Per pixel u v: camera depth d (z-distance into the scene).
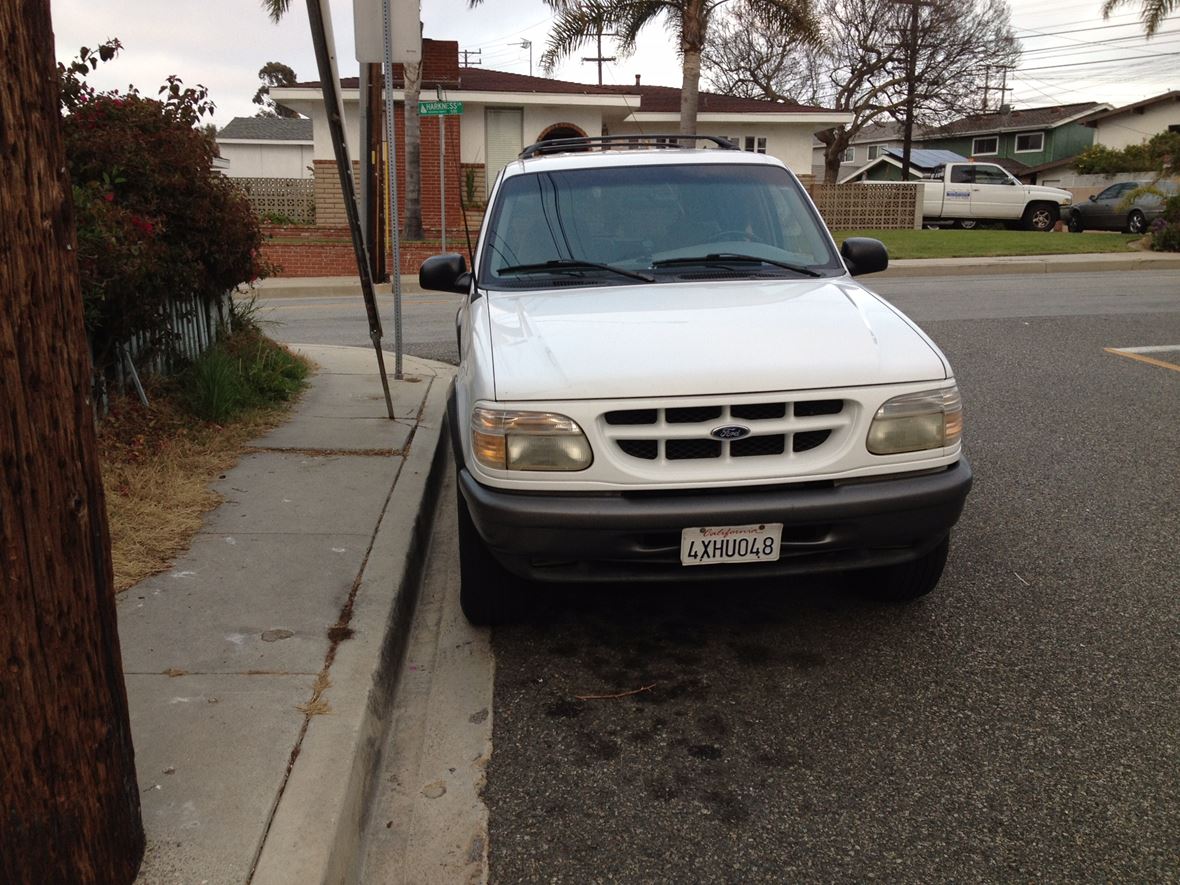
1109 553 4.69
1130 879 2.57
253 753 2.86
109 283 4.84
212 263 6.66
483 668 3.79
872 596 4.25
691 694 3.55
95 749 2.13
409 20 7.86
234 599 3.89
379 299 15.52
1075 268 18.28
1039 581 4.40
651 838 2.79
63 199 1.96
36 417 1.92
